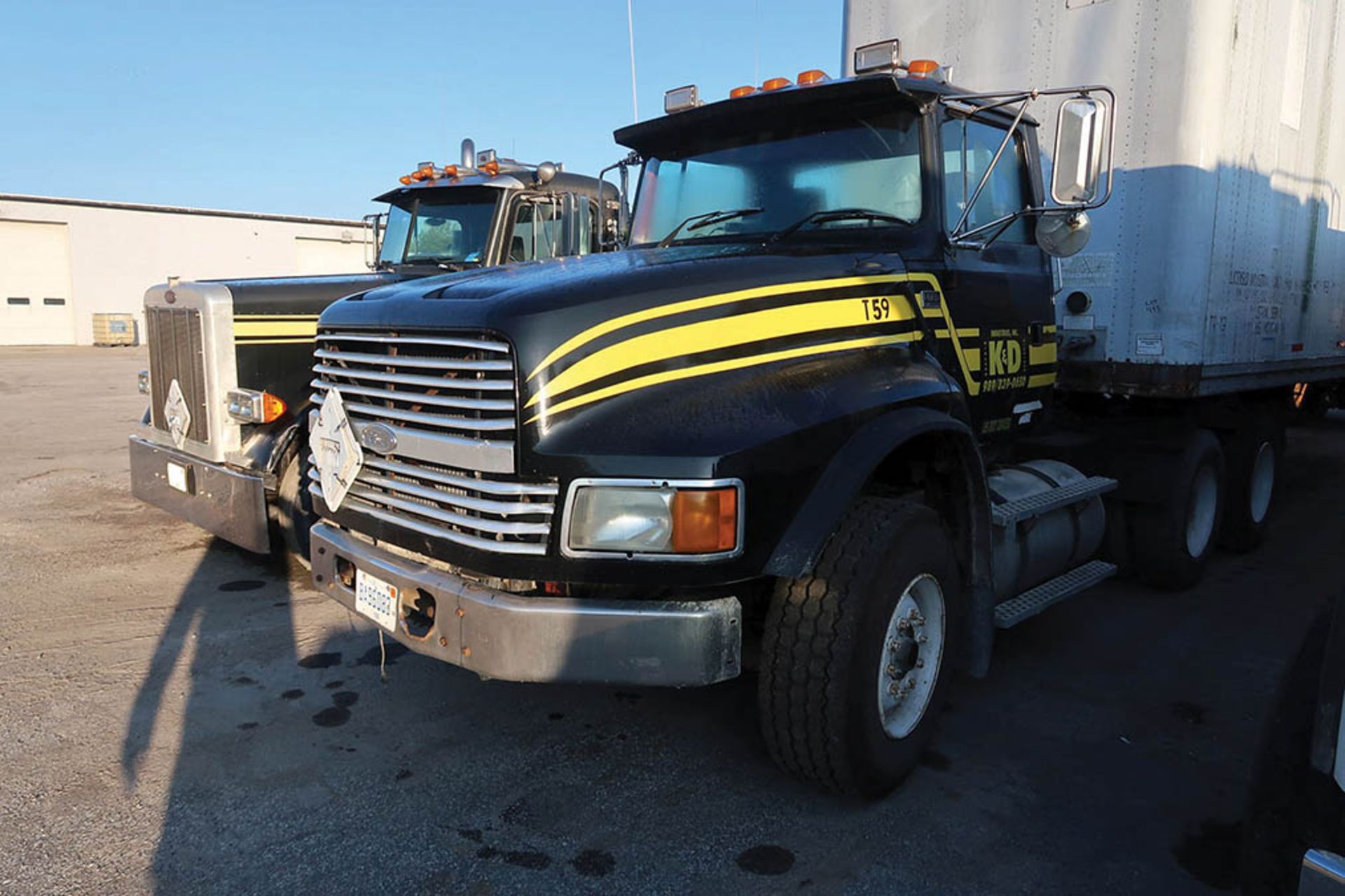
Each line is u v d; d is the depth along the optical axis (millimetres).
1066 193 3572
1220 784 3410
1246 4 5156
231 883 2740
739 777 3410
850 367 3297
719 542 2688
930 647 3393
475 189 6758
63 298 32906
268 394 5195
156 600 5238
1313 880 1701
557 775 3402
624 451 2686
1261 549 6781
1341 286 7227
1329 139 6500
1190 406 5680
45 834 2963
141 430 6148
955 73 5738
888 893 2752
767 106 4059
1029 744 3711
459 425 2857
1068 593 4348
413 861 2863
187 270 34812
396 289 3398
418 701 3990
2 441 10875
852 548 3012
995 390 4273
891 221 3879
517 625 2732
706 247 4055
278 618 4961
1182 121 4922
